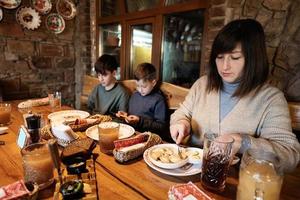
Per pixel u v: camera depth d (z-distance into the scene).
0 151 0.85
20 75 2.78
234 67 0.88
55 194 0.58
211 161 0.63
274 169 0.53
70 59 3.18
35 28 2.77
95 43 3.13
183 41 2.20
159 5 2.28
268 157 0.56
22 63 2.77
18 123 1.18
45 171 0.63
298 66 1.73
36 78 2.91
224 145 0.64
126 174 0.71
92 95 1.89
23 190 0.56
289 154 0.72
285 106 0.88
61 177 0.65
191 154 0.79
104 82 1.72
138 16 2.50
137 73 1.49
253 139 0.76
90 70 3.21
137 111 1.56
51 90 3.08
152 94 1.53
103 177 0.69
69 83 3.25
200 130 1.06
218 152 0.64
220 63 0.91
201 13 1.97
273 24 1.72
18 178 0.67
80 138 0.92
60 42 3.03
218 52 0.89
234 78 0.91
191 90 1.18
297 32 1.71
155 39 2.38
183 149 0.83
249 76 0.90
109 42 2.99
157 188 0.64
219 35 0.88
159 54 2.37
